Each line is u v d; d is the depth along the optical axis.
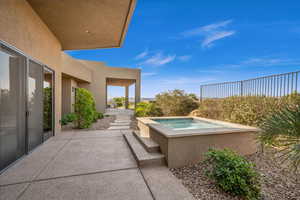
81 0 3.30
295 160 1.67
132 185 2.26
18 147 3.05
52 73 4.89
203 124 6.09
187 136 3.06
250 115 4.73
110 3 3.44
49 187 2.16
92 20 4.16
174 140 2.98
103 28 4.65
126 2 3.42
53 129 5.01
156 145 3.44
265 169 2.80
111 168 2.80
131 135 4.96
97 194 2.03
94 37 5.31
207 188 2.21
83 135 5.25
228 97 5.95
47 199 1.91
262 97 4.41
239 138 3.54
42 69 4.07
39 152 3.53
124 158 3.27
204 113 7.44
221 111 6.27
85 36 5.20
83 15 3.89
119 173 2.63
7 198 1.92
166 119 6.58
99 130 6.13
